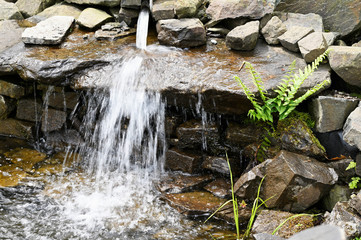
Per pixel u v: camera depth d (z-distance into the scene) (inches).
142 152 106.0
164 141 104.4
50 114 111.2
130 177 102.9
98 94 105.0
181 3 111.6
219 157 101.0
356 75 96.3
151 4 113.8
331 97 94.3
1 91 110.8
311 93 95.2
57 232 89.9
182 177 101.5
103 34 114.8
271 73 100.3
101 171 104.7
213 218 93.4
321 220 90.6
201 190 99.0
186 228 91.2
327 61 101.0
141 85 102.3
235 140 100.0
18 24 119.4
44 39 111.5
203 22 114.6
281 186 92.0
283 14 111.6
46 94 110.8
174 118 103.1
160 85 100.9
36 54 108.3
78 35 116.0
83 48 111.2
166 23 110.5
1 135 113.3
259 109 96.2
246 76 99.6
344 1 108.3
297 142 95.5
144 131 105.0
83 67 105.7
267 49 107.2
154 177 102.3
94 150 109.5
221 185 99.2
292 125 96.6
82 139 110.5
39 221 92.0
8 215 92.9
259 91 95.7
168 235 89.7
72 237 89.0
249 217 92.4
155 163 105.6
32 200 96.5
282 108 96.0
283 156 92.7
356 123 90.9
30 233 89.5
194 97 98.7
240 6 109.9
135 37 115.9
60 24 116.0
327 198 93.4
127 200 97.1
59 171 104.1
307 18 109.7
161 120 103.2
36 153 108.9
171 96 100.4
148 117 103.6
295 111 98.4
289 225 89.2
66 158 108.0
